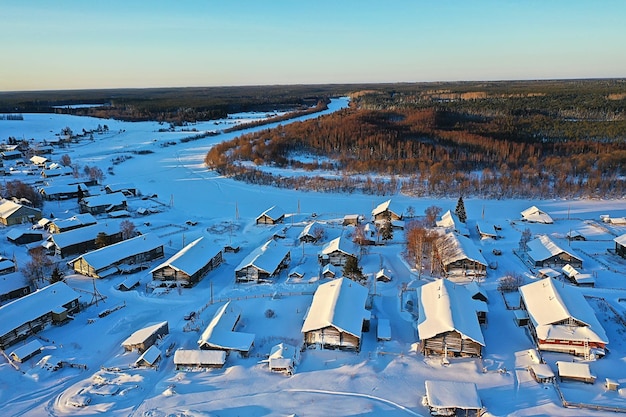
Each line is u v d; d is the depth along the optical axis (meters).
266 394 44.72
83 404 43.22
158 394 45.03
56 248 80.38
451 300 54.97
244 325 57.69
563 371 45.69
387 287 67.38
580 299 56.16
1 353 52.50
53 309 58.31
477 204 112.12
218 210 112.00
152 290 67.62
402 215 101.44
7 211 97.25
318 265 76.00
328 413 42.09
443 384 43.69
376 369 48.41
